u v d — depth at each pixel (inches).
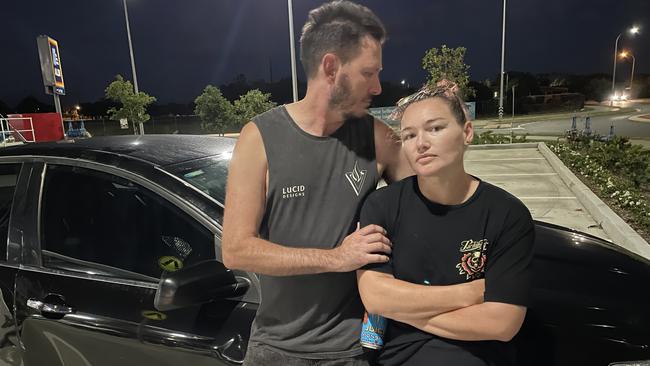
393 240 54.0
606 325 62.8
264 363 57.6
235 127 1172.5
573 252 85.0
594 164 351.3
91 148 87.0
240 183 54.2
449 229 51.0
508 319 49.3
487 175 364.5
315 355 56.6
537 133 826.2
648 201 241.1
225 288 64.5
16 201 85.7
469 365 51.3
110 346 70.9
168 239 79.2
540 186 311.7
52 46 686.5
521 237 49.8
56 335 75.7
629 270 78.5
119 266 78.4
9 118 660.7
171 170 79.1
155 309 69.9
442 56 713.0
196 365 63.8
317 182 54.6
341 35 50.6
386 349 56.5
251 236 53.6
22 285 80.4
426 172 49.2
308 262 51.7
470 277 51.4
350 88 52.2
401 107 52.7
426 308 51.0
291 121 54.8
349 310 57.9
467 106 50.5
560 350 60.3
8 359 82.7
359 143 56.7
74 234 84.4
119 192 86.2
